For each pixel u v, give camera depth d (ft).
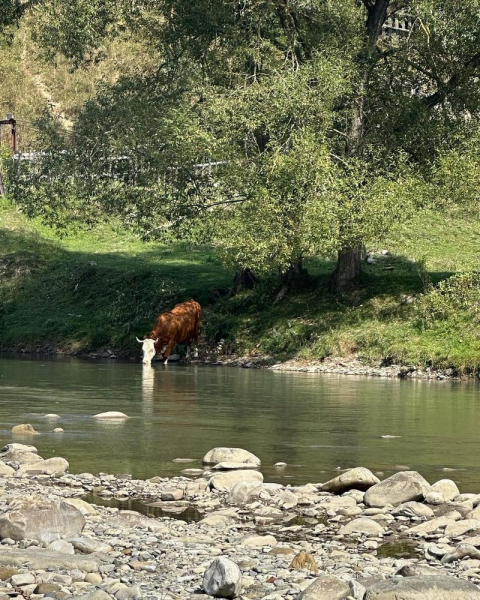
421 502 35.32
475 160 96.37
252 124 96.32
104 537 29.30
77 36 110.93
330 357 99.96
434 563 27.32
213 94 99.96
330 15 103.30
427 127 101.86
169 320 107.45
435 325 97.50
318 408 62.49
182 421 55.67
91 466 41.88
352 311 105.60
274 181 95.25
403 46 105.50
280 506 34.71
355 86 101.71
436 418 57.67
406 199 95.14
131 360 111.34
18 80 224.33
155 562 26.43
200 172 109.70
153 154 106.32
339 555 27.91
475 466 42.06
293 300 113.60
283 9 103.71
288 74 97.81
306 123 97.30
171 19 110.22
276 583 24.45
